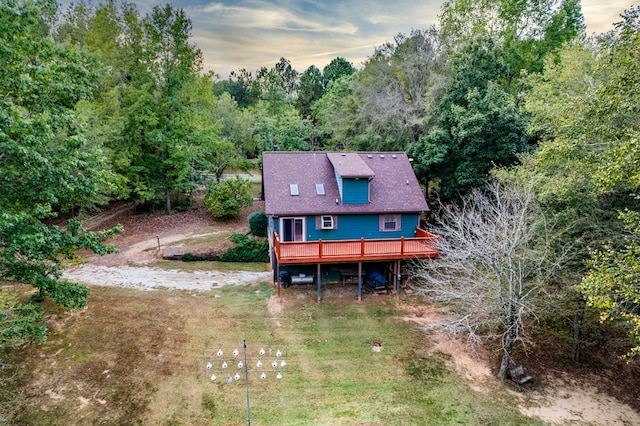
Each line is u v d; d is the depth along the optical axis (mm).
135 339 14227
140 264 21609
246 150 39062
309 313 16719
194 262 22438
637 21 9758
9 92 11297
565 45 20141
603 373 13758
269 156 21031
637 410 11930
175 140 29156
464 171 22531
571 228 13242
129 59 28375
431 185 28328
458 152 23109
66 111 12680
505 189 16562
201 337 14602
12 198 10766
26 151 9500
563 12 30797
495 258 13180
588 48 18078
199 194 37281
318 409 11234
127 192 27531
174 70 28734
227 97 40812
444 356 14094
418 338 15086
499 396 12156
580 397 12406
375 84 30219
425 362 13688
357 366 13281
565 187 12711
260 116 41125
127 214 30406
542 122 16734
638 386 13133
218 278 20312
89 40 27484
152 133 27750
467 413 11305
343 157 21203
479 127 21000
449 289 14953
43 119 10383
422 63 28047
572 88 16609
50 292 12180
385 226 19781
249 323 15742
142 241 24922
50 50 12727
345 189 19016
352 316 16578
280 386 12172
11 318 11234
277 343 14430
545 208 14648
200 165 32906
